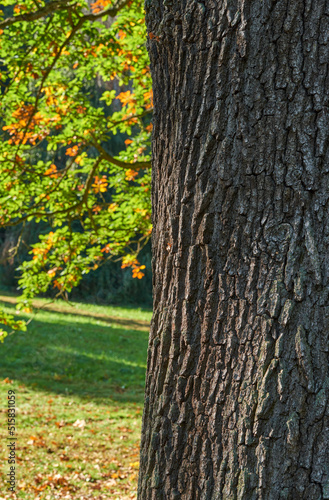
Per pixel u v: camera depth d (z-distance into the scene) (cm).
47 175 597
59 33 543
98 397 905
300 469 133
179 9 158
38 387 931
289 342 138
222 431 145
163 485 155
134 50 606
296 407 135
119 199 677
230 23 146
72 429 696
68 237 649
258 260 144
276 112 142
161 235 169
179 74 160
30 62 549
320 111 138
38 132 616
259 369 140
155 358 166
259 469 136
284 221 142
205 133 154
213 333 150
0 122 720
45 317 1645
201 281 154
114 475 523
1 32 562
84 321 1692
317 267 137
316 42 138
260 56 142
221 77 149
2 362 1075
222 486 142
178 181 161
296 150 140
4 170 584
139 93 641
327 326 136
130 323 1831
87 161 658
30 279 629
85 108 608
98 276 2377
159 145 174
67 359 1159
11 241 2219
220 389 147
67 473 524
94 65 632
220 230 150
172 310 160
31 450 586
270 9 141
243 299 145
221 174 149
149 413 164
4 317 566
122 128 645
